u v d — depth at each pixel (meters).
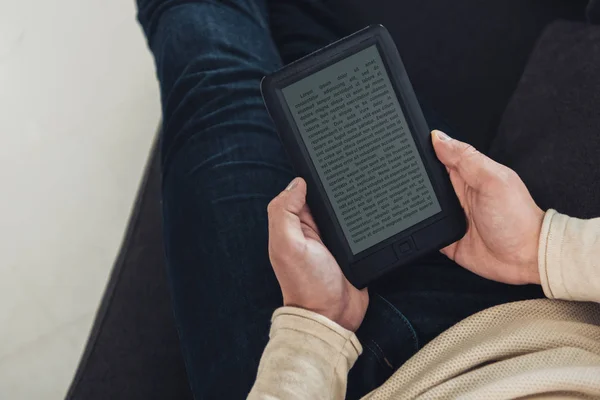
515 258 0.55
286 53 0.85
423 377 0.51
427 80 0.85
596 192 0.62
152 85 1.15
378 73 0.57
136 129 1.14
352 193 0.58
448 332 0.53
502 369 0.49
